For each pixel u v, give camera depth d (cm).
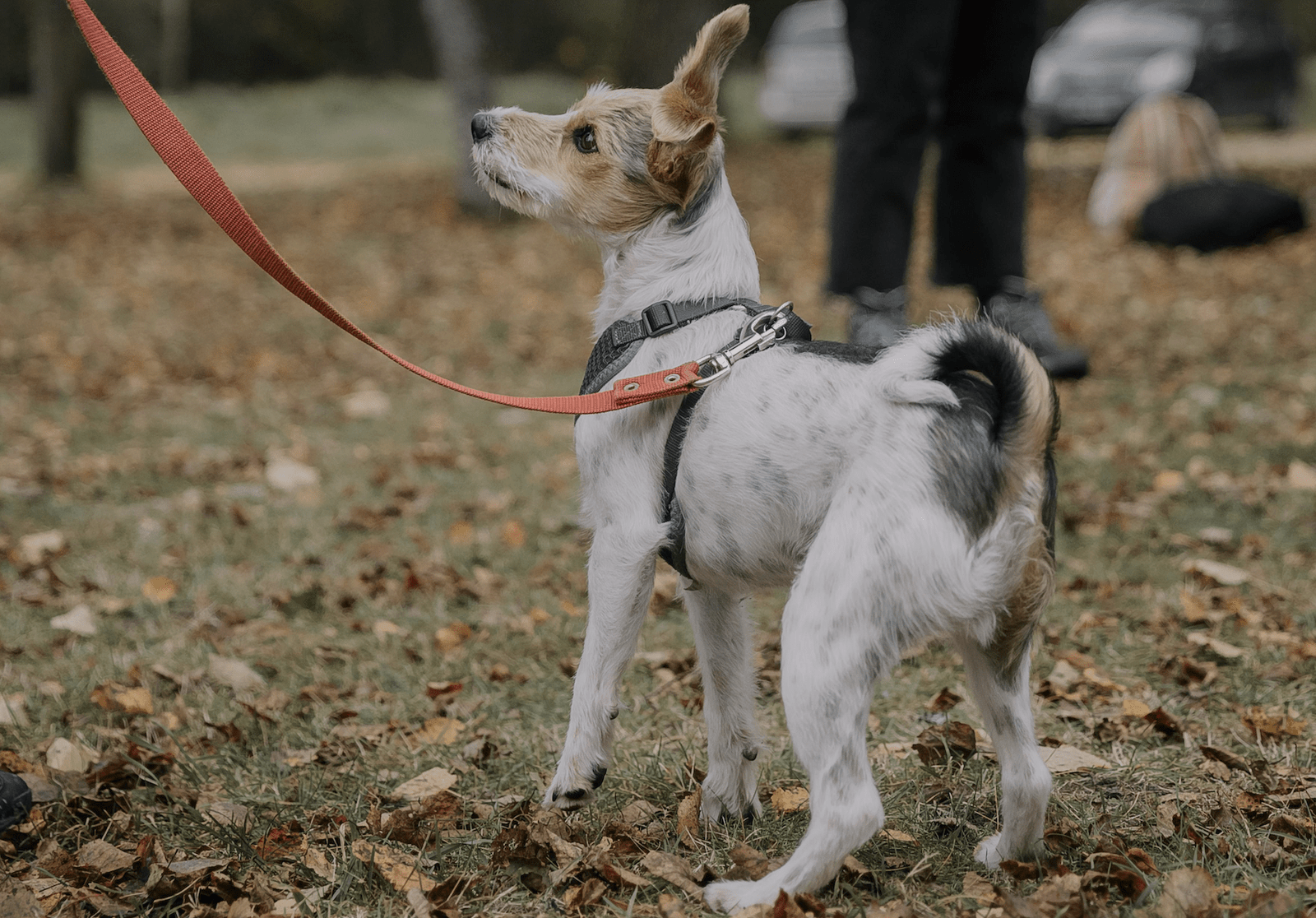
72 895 268
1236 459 578
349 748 352
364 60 3766
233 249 1355
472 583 479
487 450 656
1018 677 260
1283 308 904
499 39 3694
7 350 892
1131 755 321
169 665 412
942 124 616
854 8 547
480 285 1148
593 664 271
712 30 278
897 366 243
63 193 1842
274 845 288
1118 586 452
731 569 267
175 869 273
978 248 623
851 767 236
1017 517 241
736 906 247
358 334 281
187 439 685
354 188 1866
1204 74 1952
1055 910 241
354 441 683
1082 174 1742
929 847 279
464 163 1522
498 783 322
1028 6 582
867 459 242
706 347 275
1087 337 853
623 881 262
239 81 3638
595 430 274
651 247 289
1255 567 461
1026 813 260
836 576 237
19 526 547
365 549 515
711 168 287
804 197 1631
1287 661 379
